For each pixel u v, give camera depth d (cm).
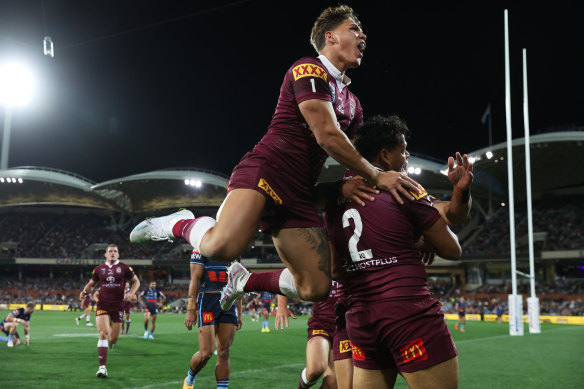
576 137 3675
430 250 312
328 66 298
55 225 6469
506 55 2044
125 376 751
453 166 278
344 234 277
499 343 1472
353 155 269
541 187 5025
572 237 4403
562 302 3975
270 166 292
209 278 556
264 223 309
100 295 918
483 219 5447
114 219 6606
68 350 1117
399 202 265
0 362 895
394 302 252
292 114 296
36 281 5984
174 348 1222
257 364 936
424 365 243
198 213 6306
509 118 2041
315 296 304
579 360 1019
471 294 4528
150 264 5634
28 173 5441
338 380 363
